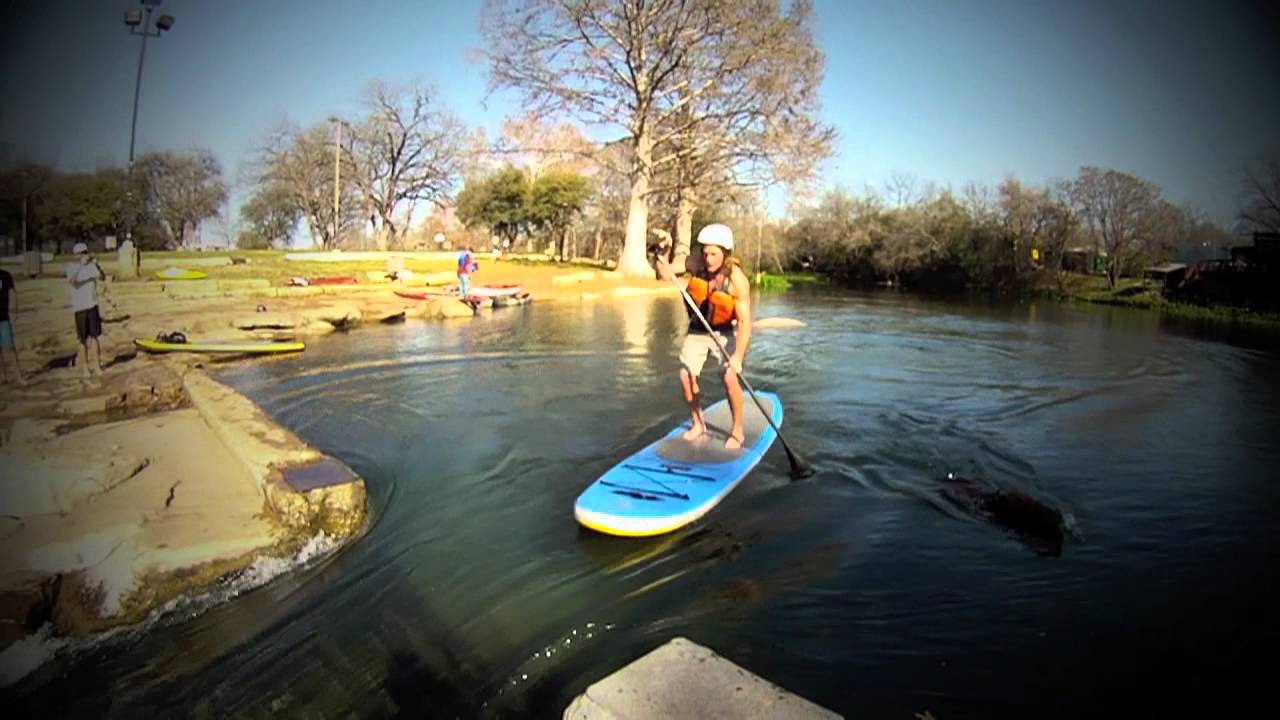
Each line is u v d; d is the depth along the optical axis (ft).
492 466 21.30
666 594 13.88
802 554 15.56
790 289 126.11
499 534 16.52
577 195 164.96
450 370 36.42
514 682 11.27
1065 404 30.78
